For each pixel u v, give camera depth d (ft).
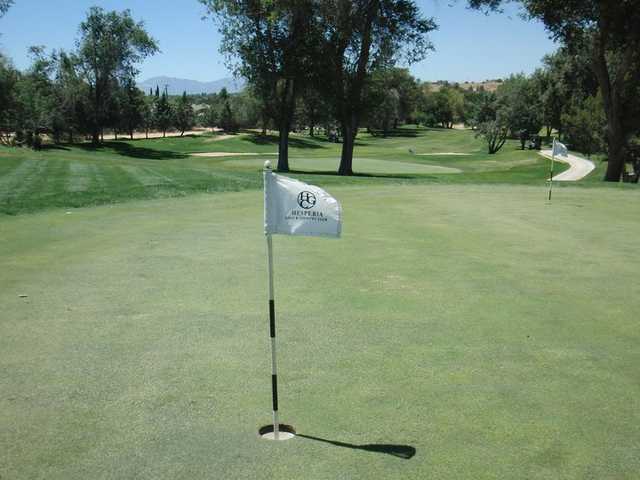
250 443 15.24
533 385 18.76
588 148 160.04
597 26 108.17
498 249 39.58
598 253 38.65
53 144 233.35
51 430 15.84
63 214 53.01
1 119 215.10
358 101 126.31
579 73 199.93
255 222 49.24
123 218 51.19
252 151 257.55
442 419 16.53
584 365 20.42
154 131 425.28
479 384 18.79
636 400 17.81
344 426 16.14
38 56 257.14
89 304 26.73
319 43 124.36
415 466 14.24
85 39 233.35
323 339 22.57
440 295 28.60
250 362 20.35
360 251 38.40
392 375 19.39
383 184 86.22
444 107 558.97
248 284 30.14
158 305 26.63
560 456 14.73
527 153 256.11
